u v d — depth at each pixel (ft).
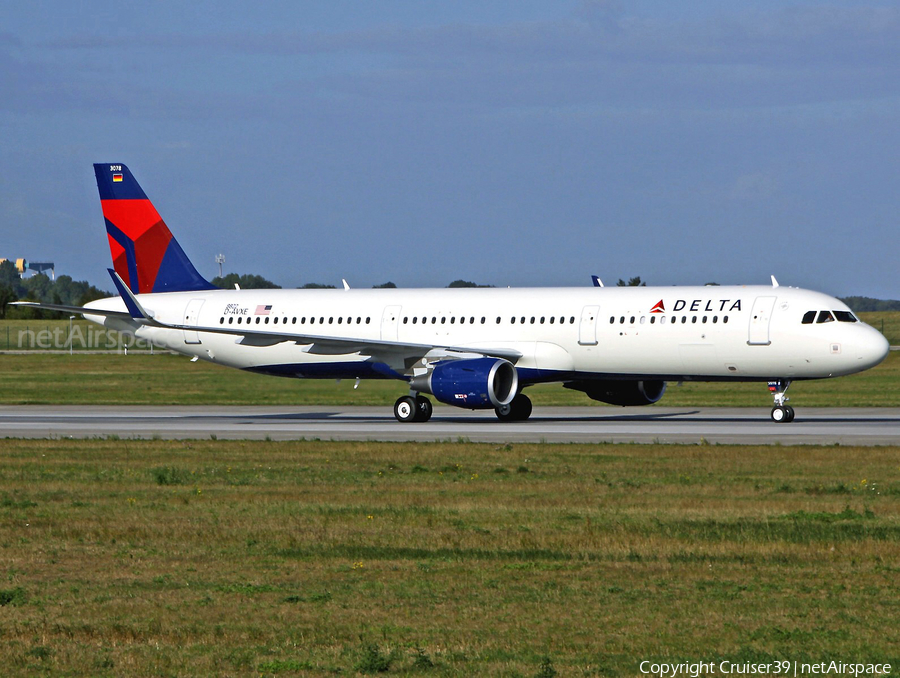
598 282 555.69
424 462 354.54
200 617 168.25
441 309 547.49
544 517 248.73
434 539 225.56
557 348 518.37
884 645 152.56
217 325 592.19
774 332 479.41
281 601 177.58
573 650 150.61
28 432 497.46
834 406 642.63
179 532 236.43
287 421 558.15
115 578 194.80
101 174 630.33
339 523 245.24
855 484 294.66
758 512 251.80
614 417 566.77
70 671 143.23
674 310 498.69
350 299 573.33
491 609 171.22
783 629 160.15
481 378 492.54
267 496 284.61
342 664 144.97
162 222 626.23
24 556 213.46
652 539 221.25
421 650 150.71
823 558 204.54
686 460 350.84
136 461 365.40
